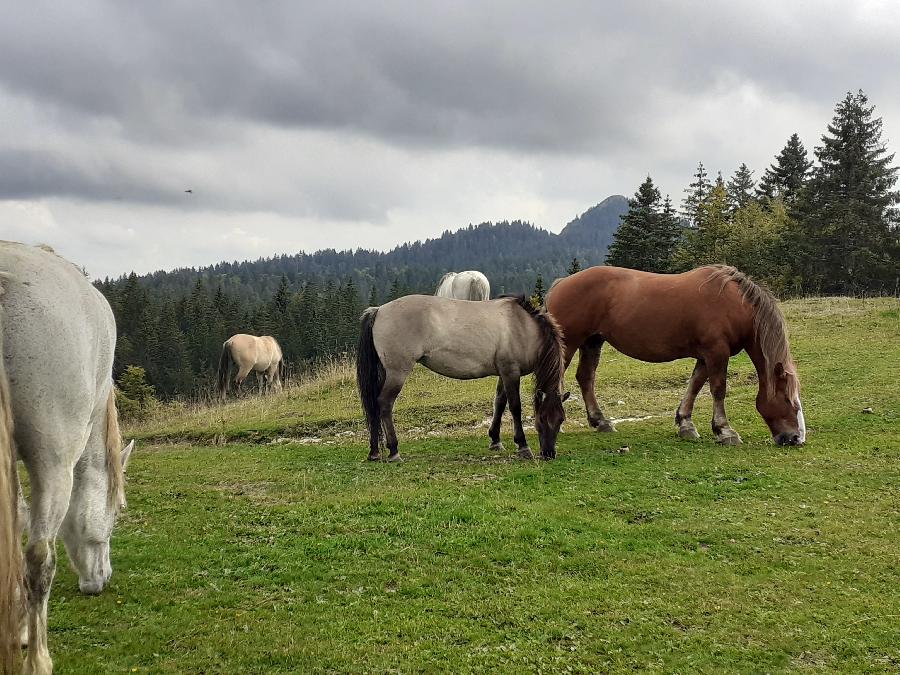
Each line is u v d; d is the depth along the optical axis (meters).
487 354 9.19
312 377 20.59
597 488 7.66
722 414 9.90
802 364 14.31
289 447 11.23
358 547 5.89
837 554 5.71
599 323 10.52
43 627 3.38
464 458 9.49
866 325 17.20
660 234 43.56
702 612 4.72
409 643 4.25
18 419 3.08
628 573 5.37
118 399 24.03
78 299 3.42
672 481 7.91
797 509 6.85
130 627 4.39
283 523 6.58
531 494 7.43
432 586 5.10
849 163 41.22
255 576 5.28
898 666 4.04
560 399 9.30
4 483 2.72
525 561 5.59
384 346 9.08
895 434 9.45
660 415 12.02
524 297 9.52
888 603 4.82
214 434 12.89
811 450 8.99
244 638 4.25
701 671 4.00
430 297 9.23
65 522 4.57
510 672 3.93
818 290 38.38
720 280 9.84
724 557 5.74
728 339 9.79
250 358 22.06
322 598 4.89
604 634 4.40
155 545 5.98
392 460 9.33
